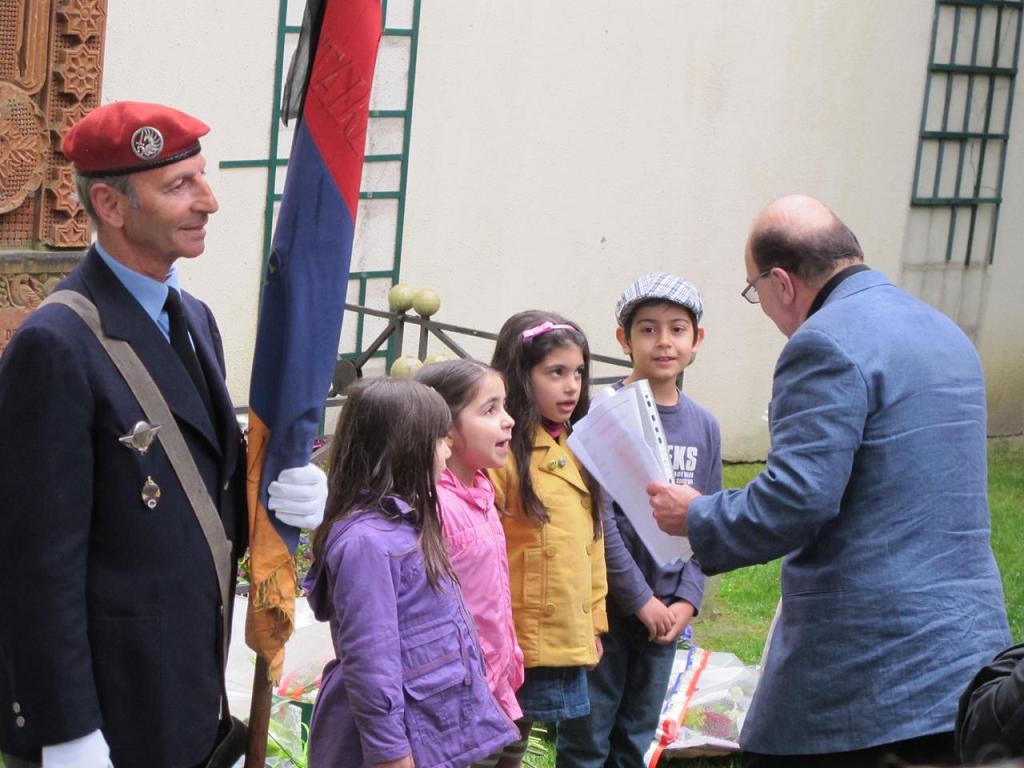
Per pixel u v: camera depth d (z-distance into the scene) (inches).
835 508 138.9
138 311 116.6
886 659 138.9
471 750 136.7
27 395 110.4
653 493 156.0
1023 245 469.4
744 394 413.7
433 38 333.1
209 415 121.4
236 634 195.6
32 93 249.8
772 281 153.4
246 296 313.4
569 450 170.2
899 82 424.5
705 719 211.5
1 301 250.4
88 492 112.5
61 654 110.5
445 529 148.9
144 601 115.3
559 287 368.8
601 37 363.3
